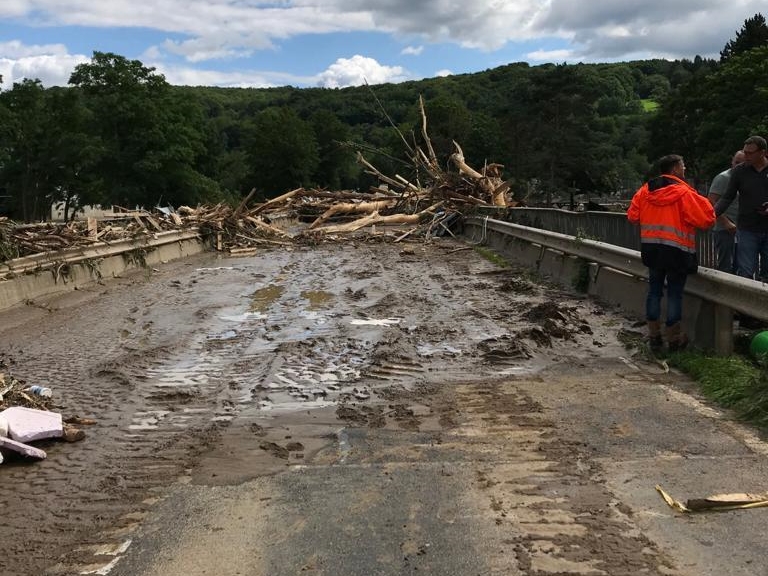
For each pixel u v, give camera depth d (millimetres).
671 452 4539
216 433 5207
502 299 10656
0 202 63062
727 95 46250
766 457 4410
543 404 5602
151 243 16734
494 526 3641
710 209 6473
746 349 6598
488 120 81750
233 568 3330
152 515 3914
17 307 10664
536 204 39781
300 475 4395
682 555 3307
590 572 3182
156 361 7449
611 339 7781
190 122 65500
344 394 6074
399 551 3426
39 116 57375
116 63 58469
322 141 97562
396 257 17578
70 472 4547
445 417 5375
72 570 3361
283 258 18125
